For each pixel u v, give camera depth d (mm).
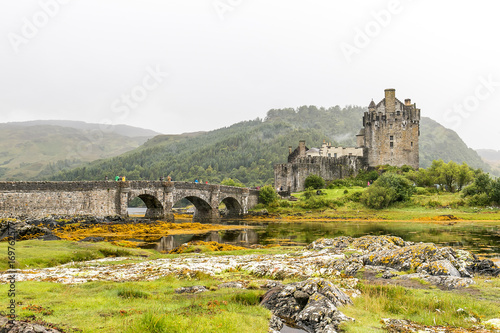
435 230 72188
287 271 28172
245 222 99188
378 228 78625
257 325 16578
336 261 30203
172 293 22516
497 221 90375
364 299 20641
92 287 23844
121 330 15195
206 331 15375
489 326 16844
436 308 19422
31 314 16719
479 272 29344
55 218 66562
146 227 73375
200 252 44281
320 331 16641
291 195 135250
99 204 76688
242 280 26312
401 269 28953
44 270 30641
